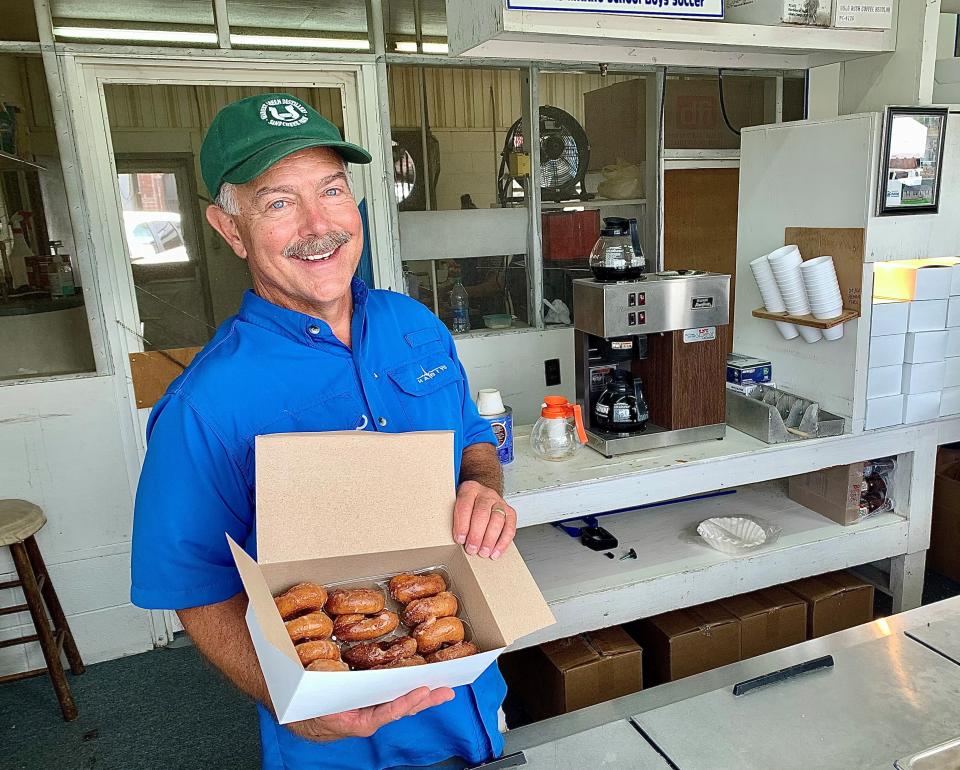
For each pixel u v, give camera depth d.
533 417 3.26
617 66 3.05
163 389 2.70
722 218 3.57
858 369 2.15
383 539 0.89
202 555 0.95
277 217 0.97
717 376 2.18
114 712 2.42
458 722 1.16
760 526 2.30
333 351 1.08
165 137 2.60
